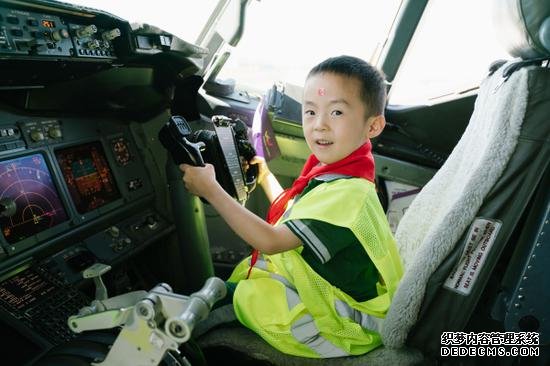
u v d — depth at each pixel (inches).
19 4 43.6
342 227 42.3
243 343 46.7
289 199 51.7
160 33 60.6
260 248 42.4
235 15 89.1
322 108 44.8
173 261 80.7
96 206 63.5
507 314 46.6
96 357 34.6
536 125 40.5
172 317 29.1
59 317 48.2
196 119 75.4
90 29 50.2
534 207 45.9
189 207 66.4
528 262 44.5
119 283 70.0
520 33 42.9
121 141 72.0
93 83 62.1
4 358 42.7
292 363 44.6
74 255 57.6
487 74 58.5
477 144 49.0
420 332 45.9
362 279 46.2
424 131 101.6
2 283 48.0
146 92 74.2
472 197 42.4
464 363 49.4
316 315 44.2
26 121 55.8
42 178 56.1
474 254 43.3
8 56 43.1
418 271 44.3
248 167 62.5
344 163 46.6
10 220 50.6
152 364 31.3
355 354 44.6
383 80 47.1
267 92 95.0
